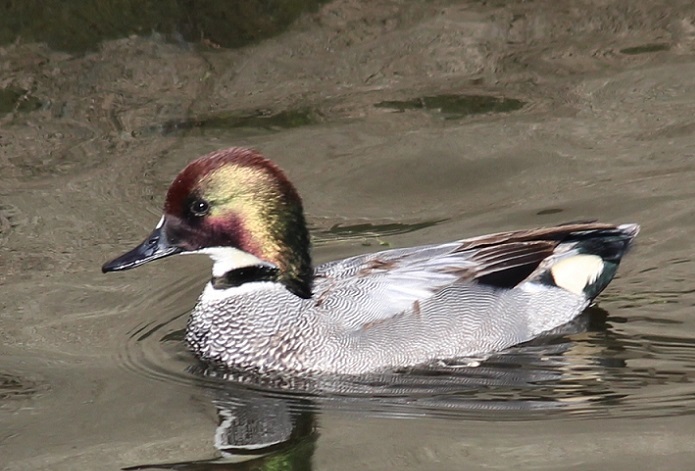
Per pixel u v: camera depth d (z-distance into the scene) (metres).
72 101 16.88
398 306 12.18
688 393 11.38
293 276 12.44
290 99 17.25
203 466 10.47
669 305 12.94
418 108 17.12
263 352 12.27
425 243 14.40
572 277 12.69
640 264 13.69
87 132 16.50
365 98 17.28
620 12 18.55
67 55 17.23
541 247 12.69
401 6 18.70
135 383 11.95
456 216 14.96
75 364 12.25
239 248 12.36
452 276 12.40
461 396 11.56
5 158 16.03
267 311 12.40
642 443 10.55
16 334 12.77
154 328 13.03
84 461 10.56
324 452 10.67
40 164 15.97
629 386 11.57
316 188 15.65
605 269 12.80
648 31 18.27
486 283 12.44
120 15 17.58
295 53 17.92
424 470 10.30
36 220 14.89
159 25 17.67
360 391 11.77
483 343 12.23
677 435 10.64
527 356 12.20
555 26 18.44
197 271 14.17
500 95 17.25
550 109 16.94
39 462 10.56
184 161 15.98
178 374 12.17
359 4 18.67
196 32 17.86
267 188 12.20
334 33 18.20
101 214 14.98
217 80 17.42
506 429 10.93
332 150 16.36
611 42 18.11
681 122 16.42
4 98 16.78
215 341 12.50
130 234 14.60
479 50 18.03
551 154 16.03
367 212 15.17
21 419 11.23
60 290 13.62
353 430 11.05
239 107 17.06
